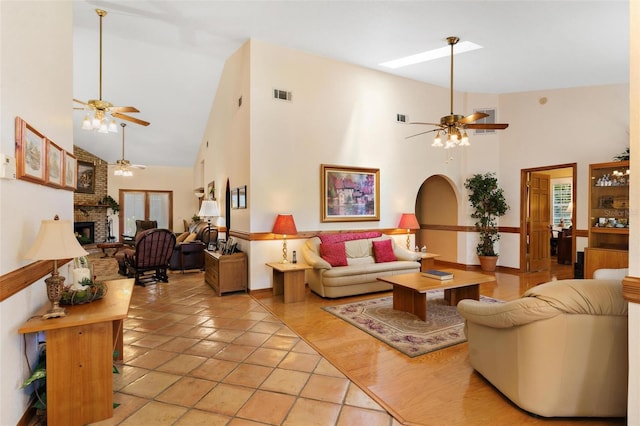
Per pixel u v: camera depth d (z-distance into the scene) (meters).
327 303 4.37
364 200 5.65
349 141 5.52
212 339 3.19
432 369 2.58
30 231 2.04
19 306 1.87
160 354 2.86
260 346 3.03
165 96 6.84
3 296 1.65
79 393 1.93
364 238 5.34
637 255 1.49
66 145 2.84
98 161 9.69
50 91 2.42
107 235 9.87
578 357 1.87
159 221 10.59
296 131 5.04
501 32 4.08
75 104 6.86
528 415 1.99
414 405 2.11
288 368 2.61
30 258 1.83
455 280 3.81
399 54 4.99
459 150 6.65
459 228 6.70
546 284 1.99
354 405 2.12
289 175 5.00
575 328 1.86
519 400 2.00
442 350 2.92
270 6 3.77
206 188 8.22
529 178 6.32
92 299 2.27
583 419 1.94
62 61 2.72
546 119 6.03
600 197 4.93
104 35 4.84
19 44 1.88
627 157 5.12
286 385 2.36
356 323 3.59
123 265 6.16
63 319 1.93
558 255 7.49
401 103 6.02
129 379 2.44
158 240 5.49
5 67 1.71
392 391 2.28
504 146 6.48
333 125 5.37
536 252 6.46
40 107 2.22
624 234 4.71
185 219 10.78
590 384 1.88
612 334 1.85
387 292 4.96
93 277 2.60
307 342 3.11
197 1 3.74
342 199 5.43
